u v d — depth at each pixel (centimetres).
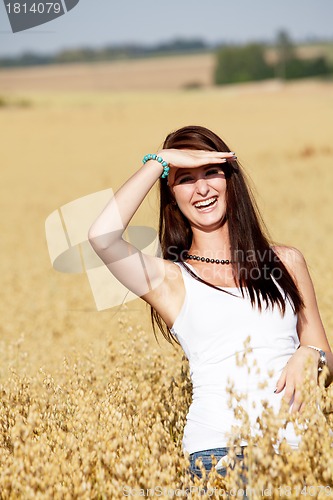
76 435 559
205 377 552
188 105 11406
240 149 6262
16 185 5428
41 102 12838
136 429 552
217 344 553
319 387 502
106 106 11781
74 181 5444
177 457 518
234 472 465
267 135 7281
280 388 536
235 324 552
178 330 567
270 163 5381
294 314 572
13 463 506
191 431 543
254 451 456
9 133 9075
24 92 15725
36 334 1465
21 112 11275
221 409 536
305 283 593
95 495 486
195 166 561
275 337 554
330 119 8650
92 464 514
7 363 923
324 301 1316
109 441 511
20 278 2270
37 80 18775
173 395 668
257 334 551
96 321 1512
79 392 620
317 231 2567
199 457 508
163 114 10269
